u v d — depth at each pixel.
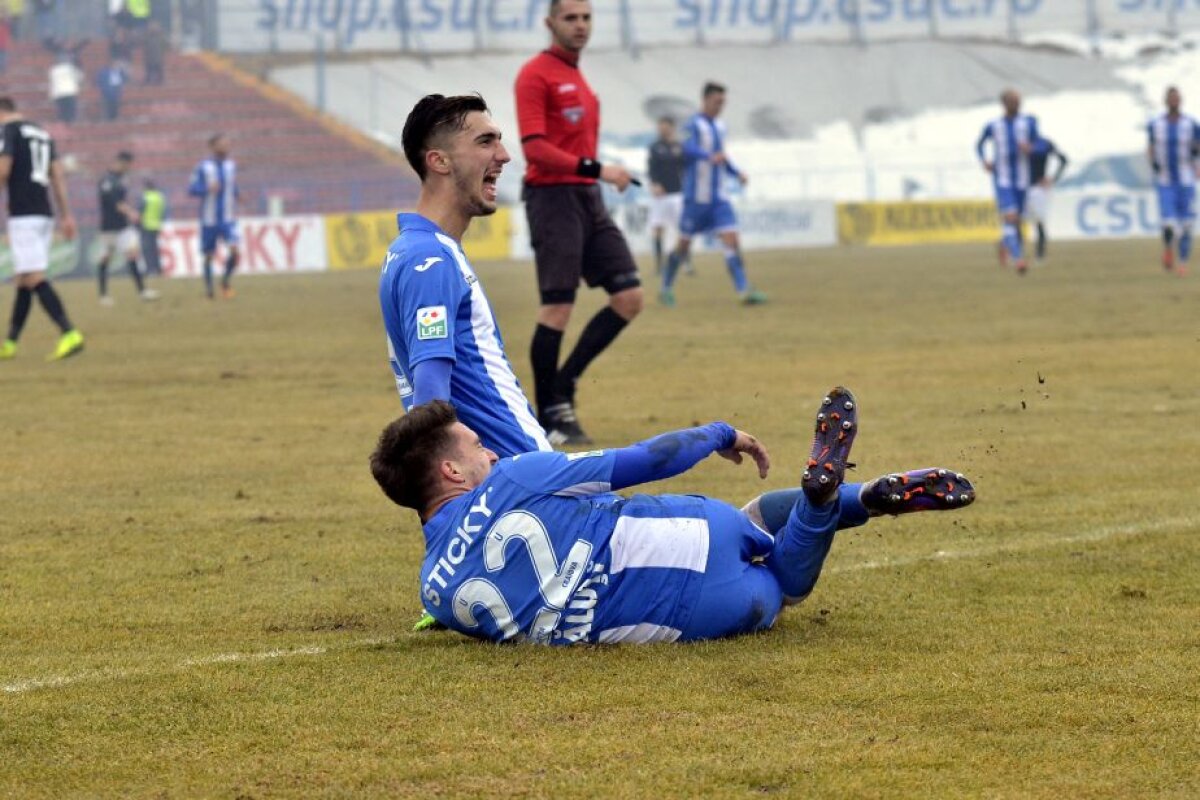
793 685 10.60
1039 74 137.38
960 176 123.25
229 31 124.94
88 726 9.98
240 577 14.94
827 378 31.25
